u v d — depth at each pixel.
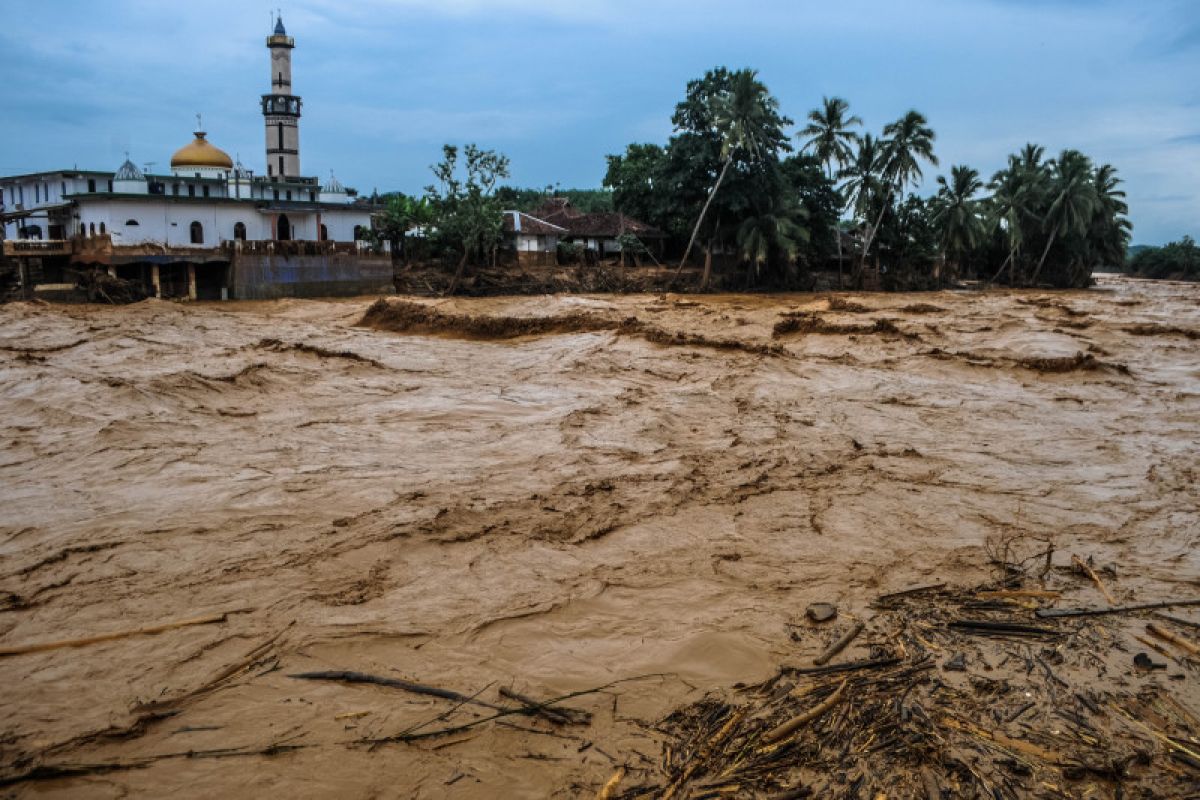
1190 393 20.97
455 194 57.03
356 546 9.73
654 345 27.38
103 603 8.27
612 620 7.93
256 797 5.30
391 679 6.75
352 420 17.39
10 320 32.31
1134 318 40.25
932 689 6.61
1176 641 7.38
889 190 66.31
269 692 6.56
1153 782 5.45
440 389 21.09
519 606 8.17
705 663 7.06
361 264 53.16
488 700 6.47
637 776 5.51
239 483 12.51
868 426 17.23
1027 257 84.62
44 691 6.57
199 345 27.33
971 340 29.61
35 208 56.66
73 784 5.41
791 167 66.31
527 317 32.41
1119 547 10.04
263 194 62.94
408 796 5.31
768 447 15.17
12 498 11.84
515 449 14.89
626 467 13.62
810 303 48.16
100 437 15.34
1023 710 6.30
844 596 8.52
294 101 68.69
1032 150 83.88
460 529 10.30
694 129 62.72
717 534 10.37
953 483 12.84
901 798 5.27
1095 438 16.22
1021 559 9.62
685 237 71.44
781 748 5.81
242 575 8.95
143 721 6.14
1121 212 91.25
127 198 47.44
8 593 8.49
